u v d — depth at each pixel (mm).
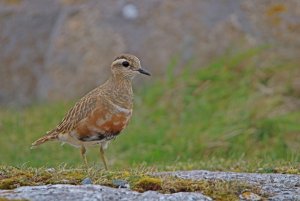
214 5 32344
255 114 27328
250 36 31516
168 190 15023
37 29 34938
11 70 34656
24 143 27969
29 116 30875
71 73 32844
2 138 28656
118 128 18469
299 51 30766
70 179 15430
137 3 33000
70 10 33750
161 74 31578
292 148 25547
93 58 32625
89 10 33500
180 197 14336
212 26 31891
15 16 35344
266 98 28203
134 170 17688
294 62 29984
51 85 33000
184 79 30219
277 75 29359
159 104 29531
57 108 31109
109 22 32969
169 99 29641
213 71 30156
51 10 35125
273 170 18891
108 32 32719
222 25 31828
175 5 32531
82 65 32688
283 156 24875
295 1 32406
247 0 32406
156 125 28312
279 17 32031
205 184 15242
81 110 18219
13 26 35188
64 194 14070
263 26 31891
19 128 29453
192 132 26984
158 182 15156
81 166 19250
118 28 32719
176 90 29906
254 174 17375
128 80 18812
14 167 16797
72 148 26984
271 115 27188
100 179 15367
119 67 18719
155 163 23734
